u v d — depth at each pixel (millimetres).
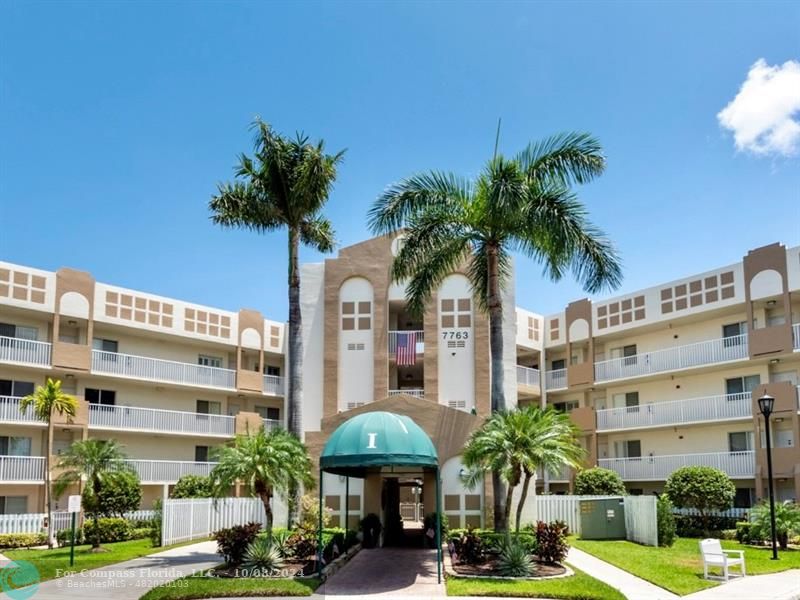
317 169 27297
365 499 26000
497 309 24531
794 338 33656
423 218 25312
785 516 25234
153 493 40375
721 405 36844
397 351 37312
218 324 44500
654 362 40375
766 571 19797
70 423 36000
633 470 39812
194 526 28953
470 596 15844
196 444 43969
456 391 36125
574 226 23016
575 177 24125
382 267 37906
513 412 20547
